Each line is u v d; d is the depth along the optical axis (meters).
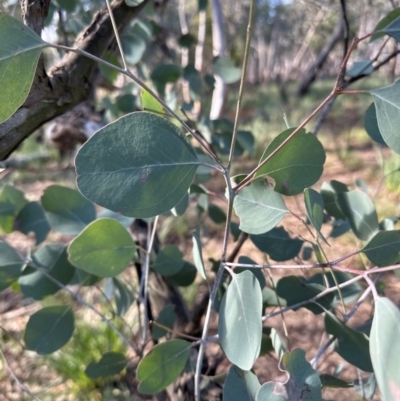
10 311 0.65
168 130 0.16
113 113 0.47
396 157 1.05
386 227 0.29
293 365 0.17
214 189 1.06
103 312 0.58
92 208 0.32
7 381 0.51
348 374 0.48
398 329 0.13
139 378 0.23
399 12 0.22
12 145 0.23
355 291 0.29
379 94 0.15
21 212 0.35
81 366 0.49
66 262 0.32
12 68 0.15
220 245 0.80
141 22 0.40
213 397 0.31
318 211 0.19
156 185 0.15
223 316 0.19
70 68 0.24
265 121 1.75
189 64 0.44
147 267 0.32
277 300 0.26
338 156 1.38
